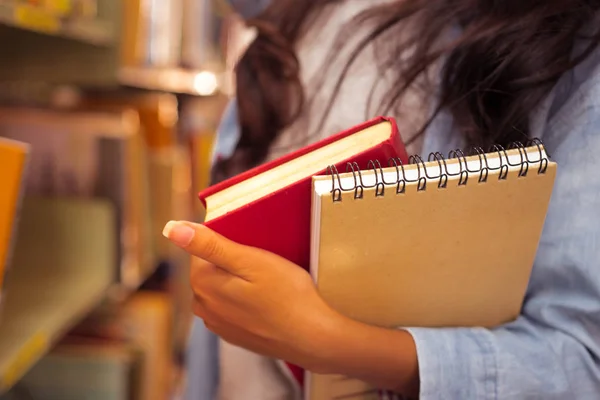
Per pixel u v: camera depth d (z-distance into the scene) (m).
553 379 0.49
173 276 1.68
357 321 0.51
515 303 0.55
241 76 0.74
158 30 1.48
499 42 0.53
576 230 0.49
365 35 0.66
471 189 0.46
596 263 0.48
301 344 0.49
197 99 2.18
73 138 1.24
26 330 0.92
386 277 0.50
